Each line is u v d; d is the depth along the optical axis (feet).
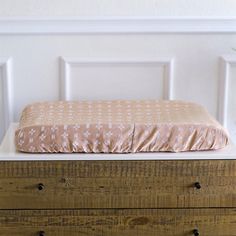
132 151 6.50
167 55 7.97
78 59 7.89
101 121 6.66
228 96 8.16
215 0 7.72
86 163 6.41
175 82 8.08
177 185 6.51
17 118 8.15
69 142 6.44
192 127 6.53
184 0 7.72
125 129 6.47
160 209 6.58
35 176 6.43
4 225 6.57
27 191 6.48
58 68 7.97
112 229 6.64
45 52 7.88
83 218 6.59
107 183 6.48
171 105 7.42
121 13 7.74
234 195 6.56
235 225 6.67
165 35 7.88
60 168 6.42
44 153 6.47
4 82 7.93
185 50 7.95
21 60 7.90
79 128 6.45
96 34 7.82
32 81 7.99
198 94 8.15
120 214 6.59
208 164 6.46
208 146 6.57
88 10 7.72
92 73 8.01
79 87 8.05
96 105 7.40
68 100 8.04
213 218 6.63
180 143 6.52
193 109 7.25
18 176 6.42
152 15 7.76
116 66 7.99
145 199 6.55
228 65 8.01
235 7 7.75
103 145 6.45
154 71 8.04
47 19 7.68
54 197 6.51
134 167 6.44
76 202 6.53
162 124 6.54
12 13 7.67
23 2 7.64
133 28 7.79
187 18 7.73
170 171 6.46
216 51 7.97
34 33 7.76
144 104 7.45
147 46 7.92
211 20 7.77
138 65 7.98
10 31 7.72
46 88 8.04
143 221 6.62
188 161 6.44
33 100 8.07
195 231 6.64
